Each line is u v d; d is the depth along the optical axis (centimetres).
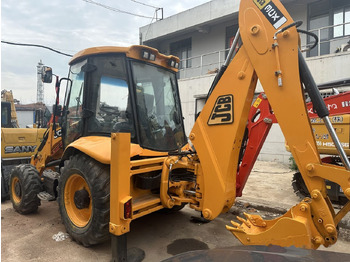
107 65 338
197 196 297
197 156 308
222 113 273
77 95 380
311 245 220
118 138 268
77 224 332
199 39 1425
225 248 180
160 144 349
